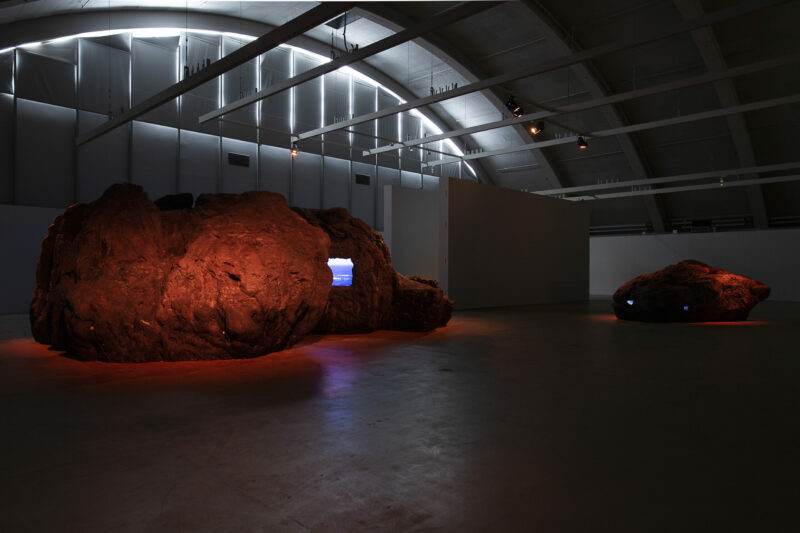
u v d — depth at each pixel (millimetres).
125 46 16406
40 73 14938
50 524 2225
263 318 6262
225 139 18516
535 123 15281
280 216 7387
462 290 14164
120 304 6070
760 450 3205
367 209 22656
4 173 14391
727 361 6297
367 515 2314
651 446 3271
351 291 8859
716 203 23375
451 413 4000
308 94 20594
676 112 19781
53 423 3691
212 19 17578
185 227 7160
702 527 2227
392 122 23453
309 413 3973
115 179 16250
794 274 17734
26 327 9797
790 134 19234
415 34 9656
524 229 16156
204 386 4867
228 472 2809
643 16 15977
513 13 17094
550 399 4441
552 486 2650
